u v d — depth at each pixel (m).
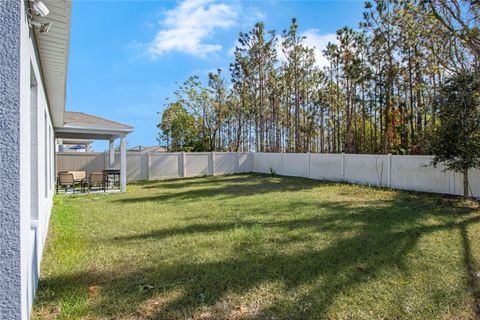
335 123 25.44
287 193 10.95
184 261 4.19
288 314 2.83
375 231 5.57
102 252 4.58
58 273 3.80
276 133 26.36
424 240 5.00
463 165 8.30
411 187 11.11
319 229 5.78
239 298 3.14
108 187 13.59
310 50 23.83
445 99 8.59
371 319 2.74
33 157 3.91
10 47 1.97
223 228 5.98
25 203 2.16
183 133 27.23
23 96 2.10
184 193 11.51
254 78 25.72
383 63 16.66
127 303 3.04
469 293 3.21
